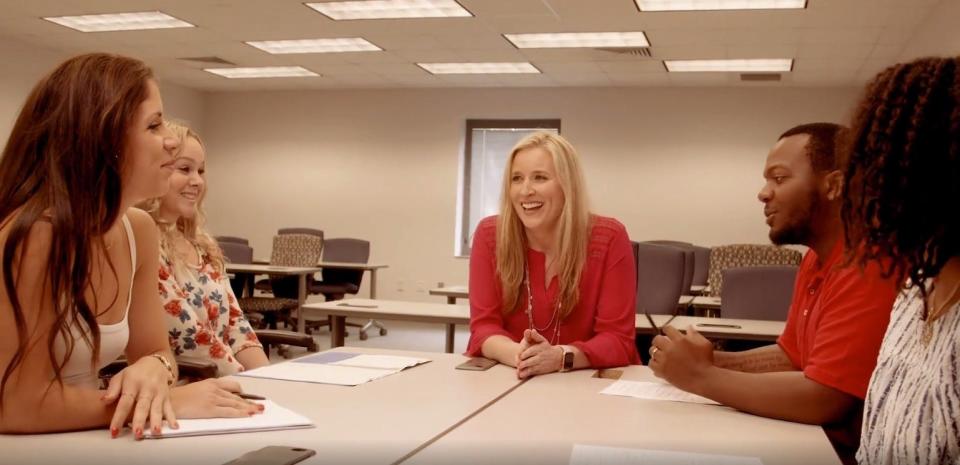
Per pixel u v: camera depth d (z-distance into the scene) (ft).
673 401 5.13
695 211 28.76
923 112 3.05
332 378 5.64
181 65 28.02
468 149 31.27
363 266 25.18
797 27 20.30
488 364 6.40
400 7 20.10
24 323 3.81
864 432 3.80
